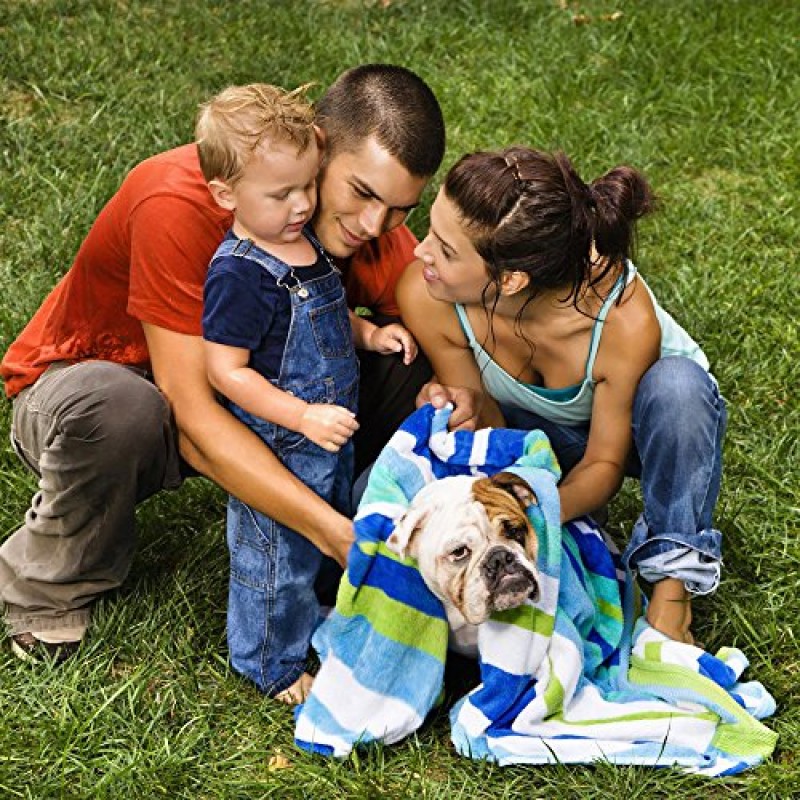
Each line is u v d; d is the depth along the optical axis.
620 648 4.36
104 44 8.41
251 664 4.33
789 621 4.69
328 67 8.35
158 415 4.20
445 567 3.86
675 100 8.18
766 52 8.62
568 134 7.74
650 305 4.28
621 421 4.36
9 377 4.63
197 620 4.62
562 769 4.02
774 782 3.99
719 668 4.25
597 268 4.17
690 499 4.29
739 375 5.96
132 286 4.22
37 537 4.43
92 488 4.25
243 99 3.84
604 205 4.08
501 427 4.68
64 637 4.50
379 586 4.04
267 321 3.95
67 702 4.23
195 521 5.10
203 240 4.16
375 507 4.04
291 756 4.14
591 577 4.41
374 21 8.98
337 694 4.12
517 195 3.91
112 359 4.57
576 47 8.69
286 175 3.82
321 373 4.06
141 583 4.77
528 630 4.02
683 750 4.05
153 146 7.44
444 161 7.52
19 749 4.09
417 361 4.65
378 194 4.07
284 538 4.20
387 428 4.73
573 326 4.24
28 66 8.05
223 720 4.27
